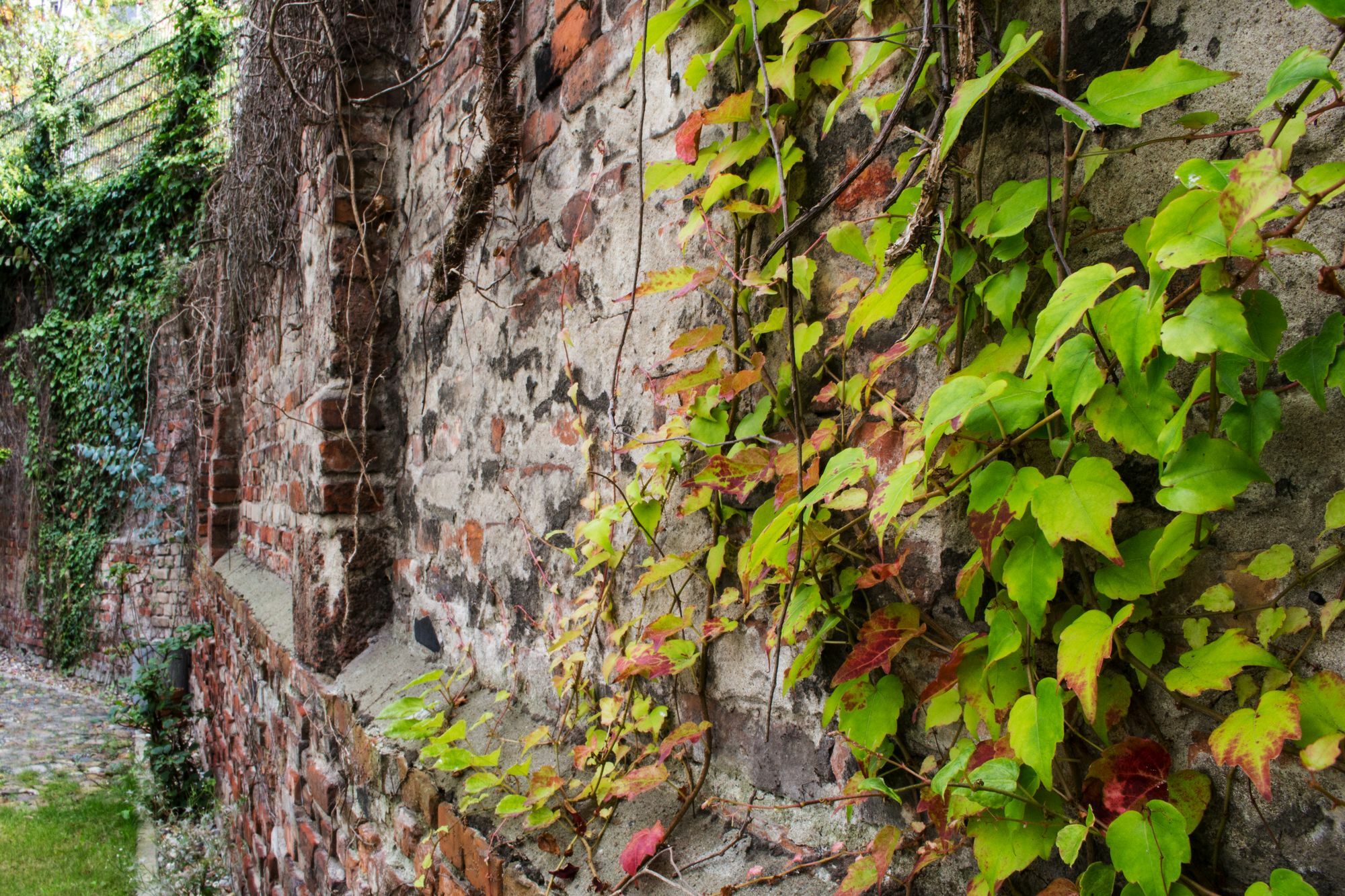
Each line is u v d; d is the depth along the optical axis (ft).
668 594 4.66
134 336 24.90
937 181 2.79
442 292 7.03
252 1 11.79
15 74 37.63
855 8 3.58
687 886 3.86
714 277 3.93
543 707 5.88
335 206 8.86
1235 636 2.35
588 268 5.42
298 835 9.20
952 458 2.88
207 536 19.76
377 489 9.03
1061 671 2.43
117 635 25.54
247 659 13.03
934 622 3.21
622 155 5.07
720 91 4.27
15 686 25.43
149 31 25.38
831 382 3.70
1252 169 1.94
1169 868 2.28
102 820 16.07
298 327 11.07
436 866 5.49
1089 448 2.65
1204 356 2.30
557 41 5.85
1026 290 2.88
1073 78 2.77
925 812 3.24
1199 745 2.47
